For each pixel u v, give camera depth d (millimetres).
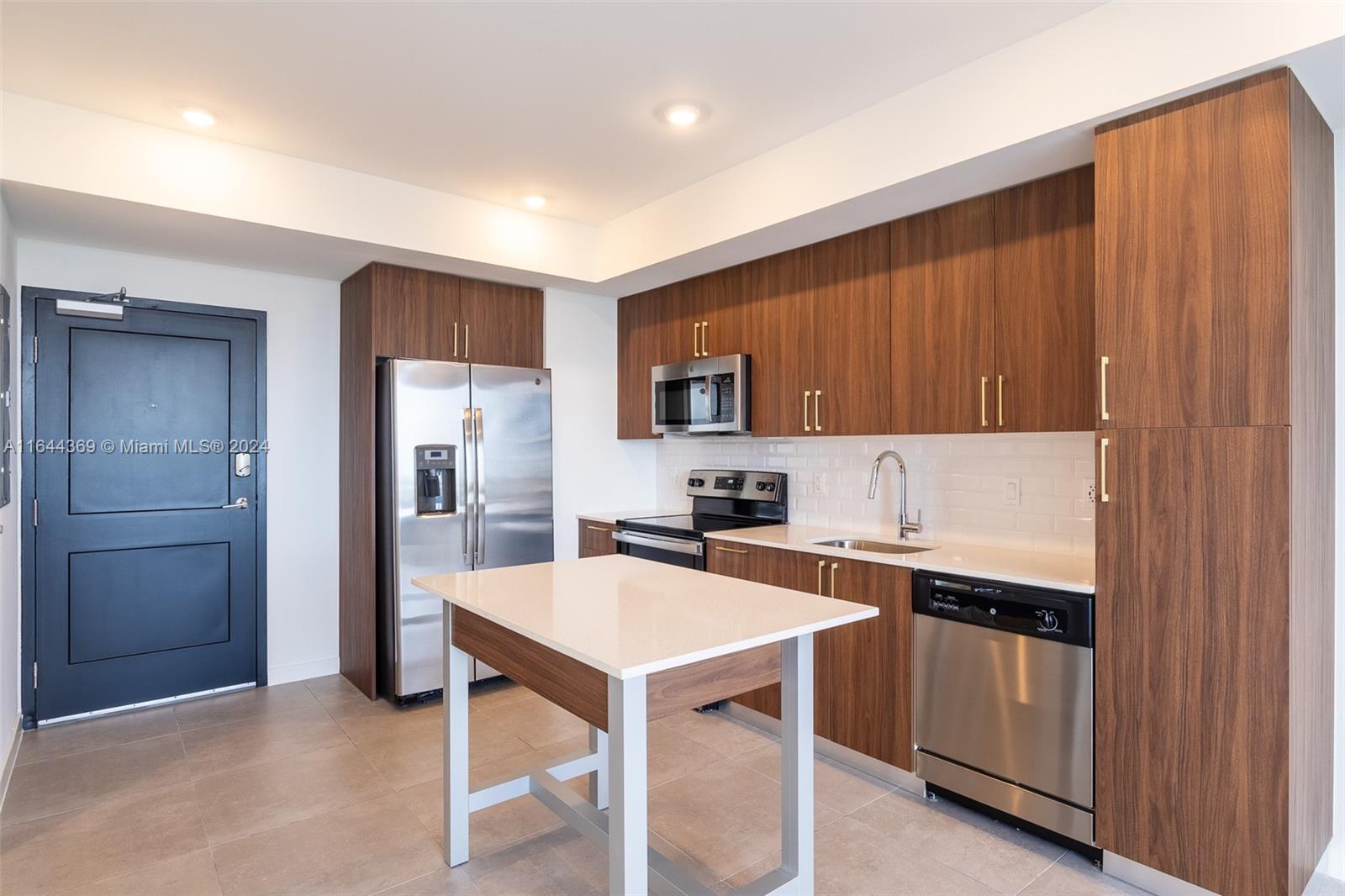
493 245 3678
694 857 2291
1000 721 2404
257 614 3885
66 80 2424
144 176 2744
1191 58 1880
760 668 1835
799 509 3908
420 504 3711
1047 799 2289
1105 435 2107
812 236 3238
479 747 3119
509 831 2451
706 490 4336
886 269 3055
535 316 4273
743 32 2162
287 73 2387
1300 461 1864
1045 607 2264
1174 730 1990
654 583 2279
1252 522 1848
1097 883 2135
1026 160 2369
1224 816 1908
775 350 3553
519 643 1959
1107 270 2096
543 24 2115
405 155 3068
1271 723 1826
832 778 2814
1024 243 2598
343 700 3695
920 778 2662
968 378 2771
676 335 4148
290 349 3979
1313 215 1962
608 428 4590
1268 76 1809
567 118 2723
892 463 3469
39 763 2941
